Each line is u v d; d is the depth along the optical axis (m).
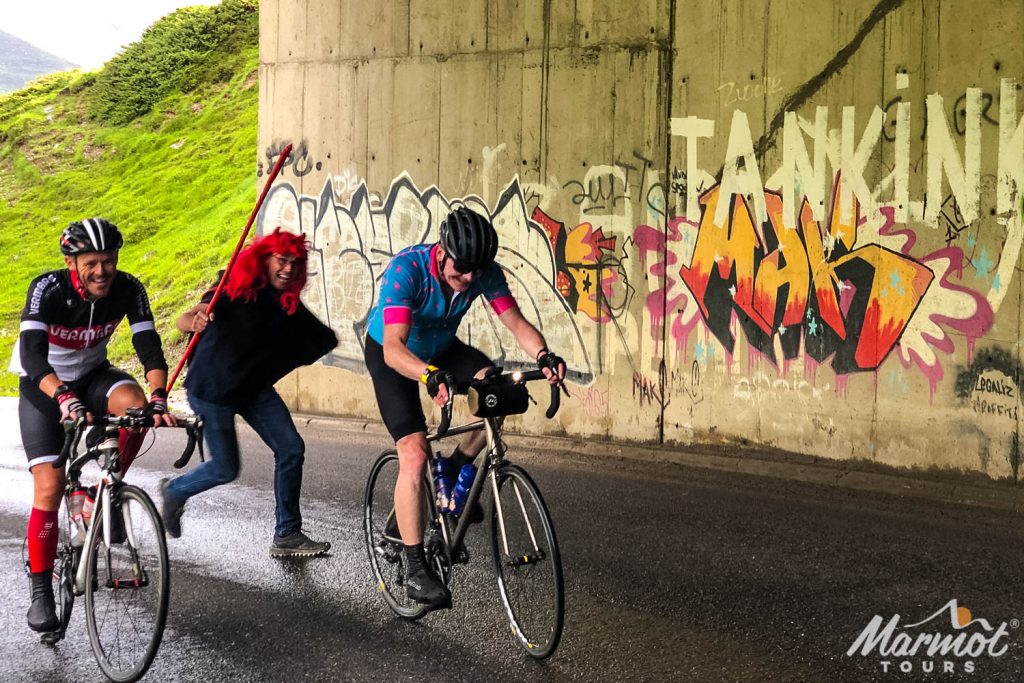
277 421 5.39
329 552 5.50
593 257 8.49
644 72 8.17
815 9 7.43
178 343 13.65
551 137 8.62
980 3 6.80
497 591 4.87
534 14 8.64
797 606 4.64
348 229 9.85
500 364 9.03
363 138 9.70
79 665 4.02
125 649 3.81
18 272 19.42
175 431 9.27
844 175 7.38
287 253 5.00
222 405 5.07
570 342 8.66
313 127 10.05
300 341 5.16
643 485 7.10
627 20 8.21
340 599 4.76
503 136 8.87
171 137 22.95
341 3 9.76
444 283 4.21
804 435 7.64
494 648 4.14
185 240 17.66
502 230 8.94
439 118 9.20
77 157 23.62
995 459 6.88
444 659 4.03
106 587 3.90
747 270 7.82
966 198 6.91
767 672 3.88
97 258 4.10
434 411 9.46
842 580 5.02
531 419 8.85
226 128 22.58
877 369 7.32
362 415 9.84
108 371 4.55
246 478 7.32
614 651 4.10
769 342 7.76
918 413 7.16
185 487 5.16
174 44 25.38
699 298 8.05
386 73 9.50
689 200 8.05
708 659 4.01
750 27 7.70
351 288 9.86
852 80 7.31
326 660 4.02
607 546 5.62
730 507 6.50
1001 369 6.83
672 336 8.20
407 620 4.48
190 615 4.55
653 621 4.45
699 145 7.98
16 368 4.12
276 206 10.39
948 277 7.00
